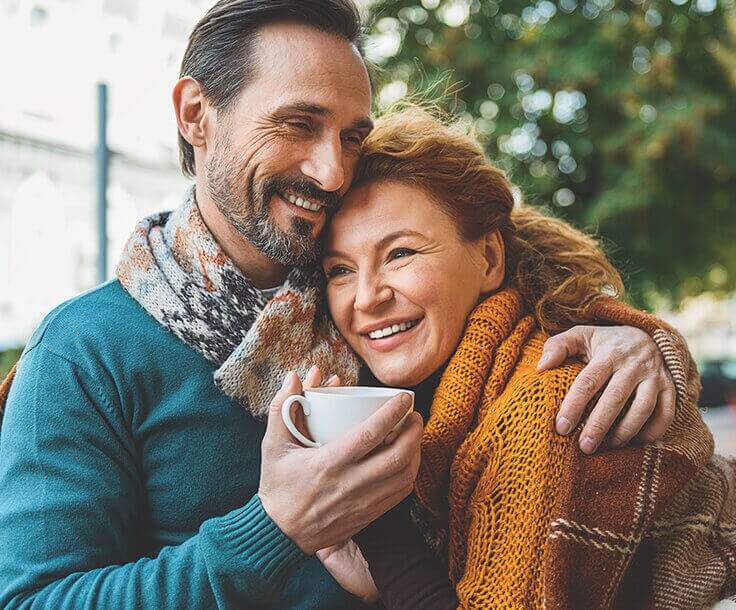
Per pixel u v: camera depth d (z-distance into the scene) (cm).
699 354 1362
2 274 460
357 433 107
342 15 137
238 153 136
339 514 110
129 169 464
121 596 114
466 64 511
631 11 509
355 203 143
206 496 135
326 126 135
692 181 521
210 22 139
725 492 139
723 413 480
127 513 131
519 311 149
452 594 123
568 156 533
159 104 443
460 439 134
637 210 518
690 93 499
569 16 514
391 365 144
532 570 117
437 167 142
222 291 139
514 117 519
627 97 504
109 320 136
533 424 123
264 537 111
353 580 136
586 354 136
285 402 110
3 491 126
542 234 171
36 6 430
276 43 134
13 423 130
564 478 120
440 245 142
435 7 528
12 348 300
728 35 512
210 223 145
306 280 144
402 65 514
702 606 127
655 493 121
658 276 545
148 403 134
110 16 433
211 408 135
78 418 128
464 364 138
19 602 116
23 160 447
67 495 123
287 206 138
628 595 130
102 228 299
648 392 125
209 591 113
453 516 129
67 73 436
